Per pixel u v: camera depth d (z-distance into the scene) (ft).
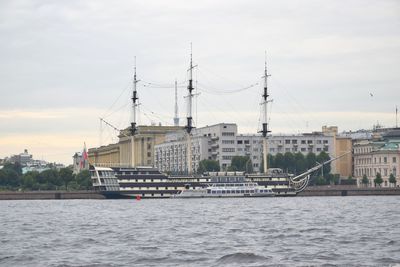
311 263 326.85
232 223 570.87
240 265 324.19
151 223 583.99
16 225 582.76
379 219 606.96
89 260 345.92
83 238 455.63
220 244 407.23
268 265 322.96
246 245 401.29
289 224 554.87
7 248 403.95
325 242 413.80
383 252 361.92
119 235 473.67
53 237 468.34
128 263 334.44
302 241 420.77
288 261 334.03
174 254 362.12
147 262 336.90
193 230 505.66
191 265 326.44
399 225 535.60
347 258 341.82
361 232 474.90
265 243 411.75
